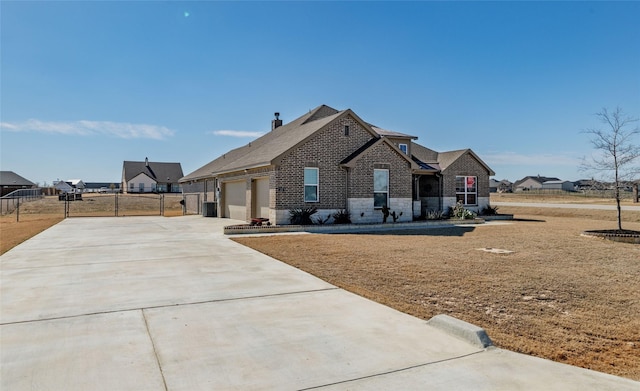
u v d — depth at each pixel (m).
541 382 3.73
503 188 103.88
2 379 3.69
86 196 55.03
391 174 19.22
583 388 3.62
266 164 17.05
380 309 5.88
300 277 7.89
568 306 6.24
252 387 3.59
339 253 10.76
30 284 7.27
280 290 6.90
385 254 10.59
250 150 27.83
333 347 4.49
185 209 32.47
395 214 19.25
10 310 5.72
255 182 19.98
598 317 5.78
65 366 3.97
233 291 6.82
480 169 24.75
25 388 3.53
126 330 4.97
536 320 5.63
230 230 15.08
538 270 8.61
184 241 13.25
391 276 8.02
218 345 4.52
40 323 5.20
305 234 15.34
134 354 4.27
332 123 18.16
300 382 3.68
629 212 27.58
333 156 18.19
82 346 4.47
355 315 5.60
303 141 17.33
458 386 3.62
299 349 4.43
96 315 5.53
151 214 31.17
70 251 11.11
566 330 5.29
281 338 4.74
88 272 8.32
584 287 7.25
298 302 6.21
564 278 7.90
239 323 5.25
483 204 24.84
